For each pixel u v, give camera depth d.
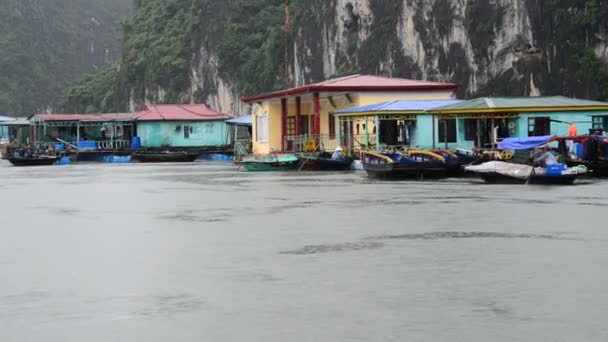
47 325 15.53
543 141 43.69
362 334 14.59
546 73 101.44
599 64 96.94
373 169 48.69
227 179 52.69
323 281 18.67
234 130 92.88
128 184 50.22
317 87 61.47
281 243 24.11
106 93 197.25
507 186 41.59
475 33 107.81
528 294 17.09
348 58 130.38
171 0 184.62
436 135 54.47
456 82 110.50
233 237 25.50
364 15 128.00
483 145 52.84
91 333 14.98
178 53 171.50
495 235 24.86
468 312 15.80
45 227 29.16
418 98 62.75
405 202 34.59
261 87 148.62
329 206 33.66
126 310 16.48
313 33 138.75
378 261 20.89
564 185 41.44
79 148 90.50
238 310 16.31
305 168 60.69
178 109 95.81
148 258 22.08
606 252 21.69
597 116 51.22
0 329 15.32
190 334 14.80
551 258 20.94
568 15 100.19
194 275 19.66
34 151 83.81
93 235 26.80
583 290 17.36
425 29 115.44
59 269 20.81
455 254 21.69
